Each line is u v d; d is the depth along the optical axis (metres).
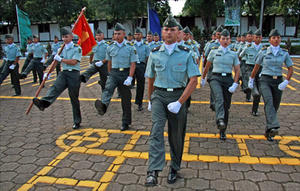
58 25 32.31
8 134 4.81
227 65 4.51
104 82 7.08
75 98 4.93
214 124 5.18
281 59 4.31
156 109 3.03
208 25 27.00
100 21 32.44
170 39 2.98
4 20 29.39
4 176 3.37
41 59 9.15
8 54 7.80
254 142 4.27
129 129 4.96
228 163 3.58
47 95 4.65
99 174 3.36
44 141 4.46
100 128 5.05
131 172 3.39
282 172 3.32
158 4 26.81
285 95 7.44
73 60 4.71
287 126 4.97
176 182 3.14
